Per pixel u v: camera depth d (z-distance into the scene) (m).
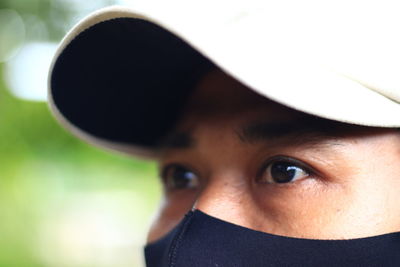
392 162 0.93
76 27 1.00
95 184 4.70
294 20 0.95
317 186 0.95
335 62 0.90
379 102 0.89
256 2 0.99
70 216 5.02
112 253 5.76
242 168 1.03
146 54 1.12
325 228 0.92
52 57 1.07
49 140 4.07
